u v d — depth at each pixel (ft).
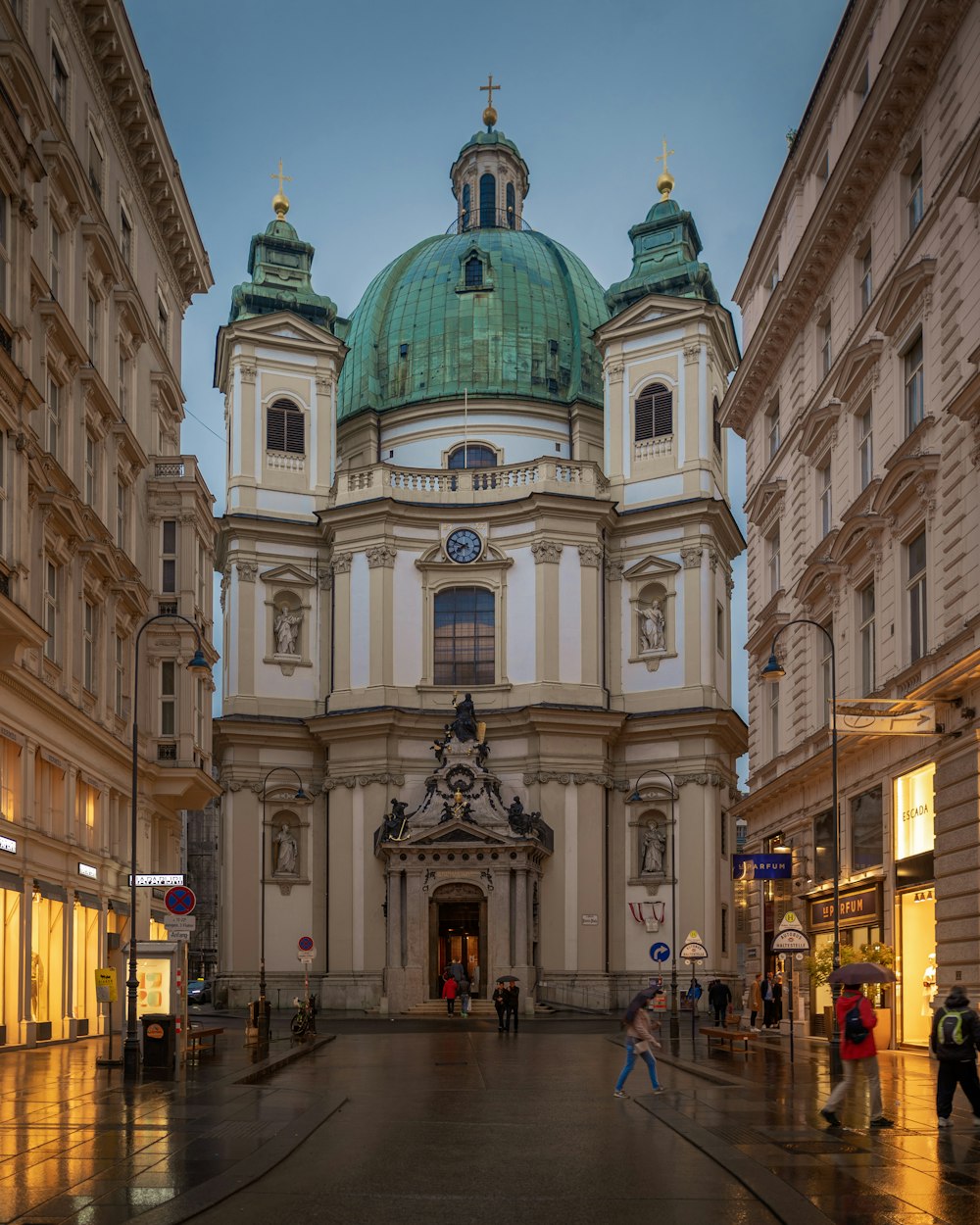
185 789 155.02
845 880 122.11
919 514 103.45
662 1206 43.16
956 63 98.17
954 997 59.31
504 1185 46.98
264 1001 128.88
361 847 217.97
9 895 107.24
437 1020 190.70
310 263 254.47
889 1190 44.68
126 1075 82.33
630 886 222.48
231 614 231.71
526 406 255.09
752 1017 151.84
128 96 142.82
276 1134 58.03
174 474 158.51
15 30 101.50
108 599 136.46
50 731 117.08
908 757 105.50
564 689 222.28
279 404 240.94
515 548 229.25
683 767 222.07
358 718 220.23
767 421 161.79
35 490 111.34
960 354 96.22
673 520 229.04
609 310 252.83
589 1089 82.38
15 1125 60.80
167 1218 39.96
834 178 121.80
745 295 170.09
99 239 131.23
